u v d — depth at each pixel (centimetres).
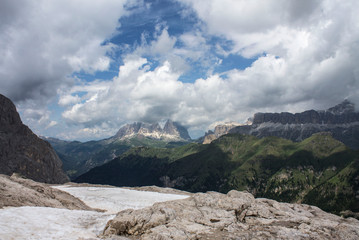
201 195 3941
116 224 2936
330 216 3722
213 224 3064
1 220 2845
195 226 2978
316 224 3192
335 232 2961
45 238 2527
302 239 2689
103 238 2769
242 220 3331
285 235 2777
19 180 6128
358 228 3119
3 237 2370
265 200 4128
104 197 7406
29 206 3897
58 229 2881
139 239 2734
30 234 2580
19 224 2823
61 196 5981
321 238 2750
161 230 2789
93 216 3725
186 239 2612
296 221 3316
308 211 3919
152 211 3212
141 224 2939
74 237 2675
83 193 8012
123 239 2675
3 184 4628
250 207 3609
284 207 3853
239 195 4106
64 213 3703
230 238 2659
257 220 3322
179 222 3047
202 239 2638
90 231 3011
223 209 3475
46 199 5044
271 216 3469
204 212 3378
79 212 3912
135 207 6225
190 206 3581
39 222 3036
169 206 3481
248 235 2755
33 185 5984
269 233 2830
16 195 4291
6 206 3591
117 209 6028
